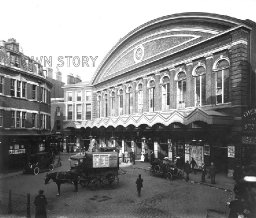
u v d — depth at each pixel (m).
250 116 19.95
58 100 53.75
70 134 49.81
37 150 29.95
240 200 11.11
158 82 30.75
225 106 22.22
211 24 24.50
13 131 29.39
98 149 33.38
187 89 26.44
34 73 33.66
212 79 23.72
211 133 22.84
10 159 26.22
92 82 46.28
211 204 14.26
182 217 12.33
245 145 20.23
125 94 37.19
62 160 35.06
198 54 25.30
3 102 27.94
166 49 30.00
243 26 20.77
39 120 34.56
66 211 13.43
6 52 29.05
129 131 34.28
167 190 17.55
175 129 26.27
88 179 18.25
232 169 20.88
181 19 27.47
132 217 12.43
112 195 16.50
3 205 14.58
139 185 16.05
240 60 21.02
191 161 23.31
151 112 30.73
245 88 21.09
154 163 23.34
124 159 31.56
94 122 39.50
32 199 15.80
